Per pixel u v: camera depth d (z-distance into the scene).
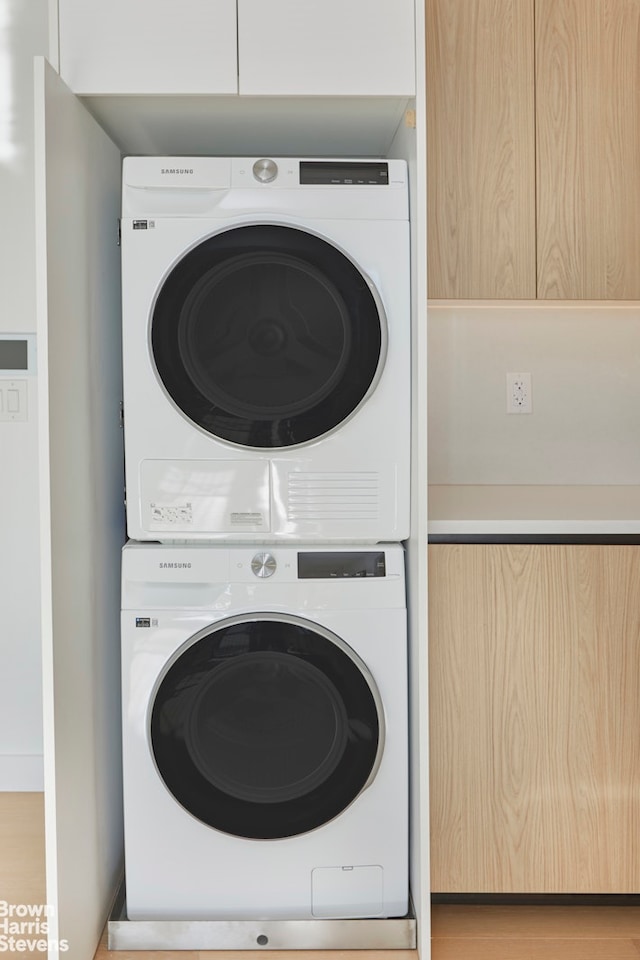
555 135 2.06
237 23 1.70
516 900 2.00
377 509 1.81
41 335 1.52
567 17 2.04
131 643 1.77
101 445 1.87
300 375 1.78
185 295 1.75
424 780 1.77
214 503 1.79
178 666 1.76
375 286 1.77
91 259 1.80
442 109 2.04
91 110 1.80
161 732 1.77
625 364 2.46
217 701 1.77
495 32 2.04
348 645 1.79
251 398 1.78
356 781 1.80
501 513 1.91
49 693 1.54
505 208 2.07
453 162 2.05
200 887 1.82
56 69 1.69
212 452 1.78
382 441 1.80
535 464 2.48
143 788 1.80
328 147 2.08
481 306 2.26
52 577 1.54
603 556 1.83
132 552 1.78
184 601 1.77
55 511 1.56
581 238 2.08
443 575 1.82
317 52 1.71
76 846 1.68
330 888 1.83
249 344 1.77
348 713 1.78
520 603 1.83
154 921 1.81
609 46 2.05
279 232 1.75
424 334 1.75
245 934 1.82
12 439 2.61
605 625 1.84
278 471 1.79
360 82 1.71
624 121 2.06
